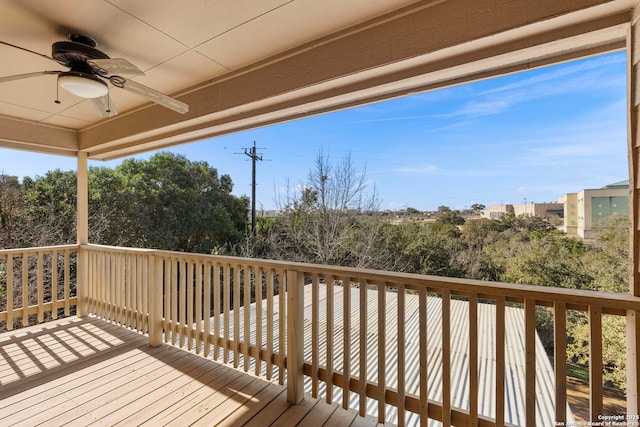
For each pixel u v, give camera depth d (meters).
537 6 1.39
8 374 2.47
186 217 12.18
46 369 2.55
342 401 2.10
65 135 3.90
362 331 1.89
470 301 1.58
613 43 1.48
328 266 2.04
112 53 2.19
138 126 3.26
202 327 2.87
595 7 1.28
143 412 1.99
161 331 3.05
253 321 4.05
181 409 2.02
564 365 1.37
